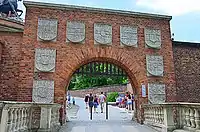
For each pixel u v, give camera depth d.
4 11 19.70
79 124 11.73
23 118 7.92
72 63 12.45
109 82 42.31
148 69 13.15
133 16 13.70
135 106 13.34
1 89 11.82
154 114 10.88
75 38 12.71
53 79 12.08
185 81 13.91
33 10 12.70
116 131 9.73
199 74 14.27
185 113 8.68
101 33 13.06
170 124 9.12
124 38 13.26
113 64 13.57
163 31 13.95
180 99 13.55
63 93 12.05
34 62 12.07
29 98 11.64
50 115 8.99
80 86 45.50
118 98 30.48
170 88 13.20
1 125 5.74
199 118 7.58
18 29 12.58
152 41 13.55
